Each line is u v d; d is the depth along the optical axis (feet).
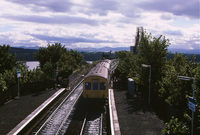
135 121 41.01
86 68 163.32
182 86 35.73
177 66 45.39
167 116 41.70
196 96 28.76
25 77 69.31
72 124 42.98
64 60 113.60
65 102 62.08
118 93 70.23
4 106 51.52
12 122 39.88
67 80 89.81
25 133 36.86
